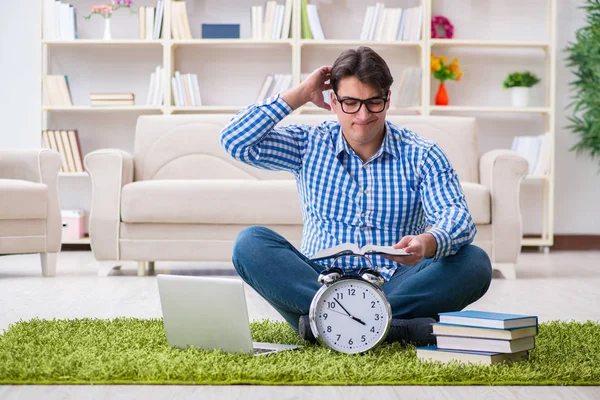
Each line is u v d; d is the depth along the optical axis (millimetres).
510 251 5008
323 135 2576
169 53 6945
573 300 3965
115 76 7316
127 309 3564
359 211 2523
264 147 2533
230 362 2133
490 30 7379
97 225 5012
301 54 7293
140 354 2254
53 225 5035
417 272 2494
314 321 2311
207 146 5688
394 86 7363
